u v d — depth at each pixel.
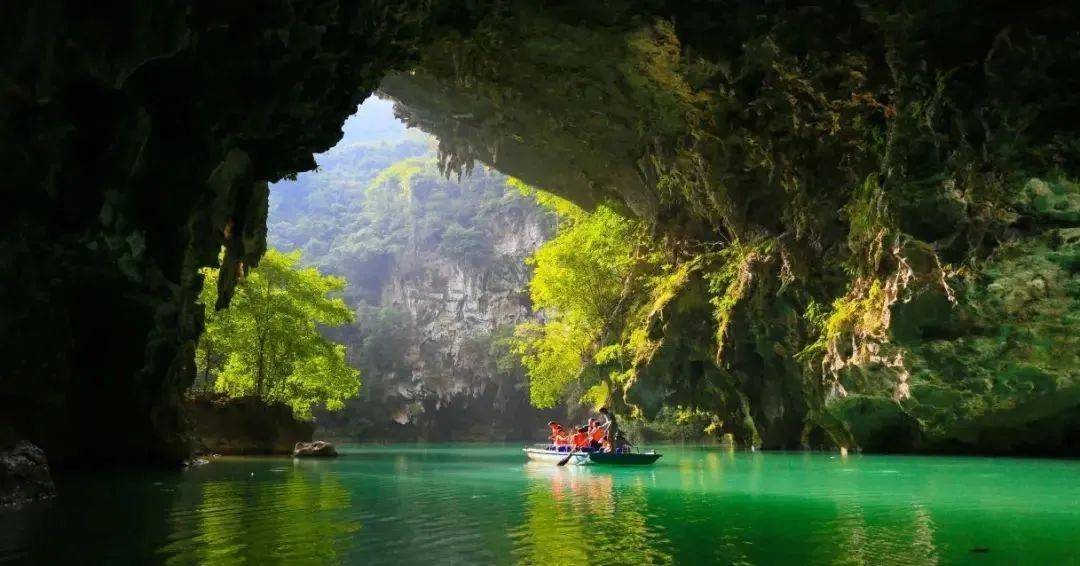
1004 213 16.28
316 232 82.38
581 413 53.06
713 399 27.97
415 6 15.05
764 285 23.38
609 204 31.66
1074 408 18.11
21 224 9.83
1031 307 16.48
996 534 6.63
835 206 20.98
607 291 34.38
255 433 23.03
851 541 6.27
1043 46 14.75
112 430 14.67
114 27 9.17
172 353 15.15
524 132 26.48
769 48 17.94
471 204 71.94
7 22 8.16
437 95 25.27
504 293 64.06
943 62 16.19
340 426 60.16
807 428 24.33
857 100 18.69
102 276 12.12
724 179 24.22
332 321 28.08
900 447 21.27
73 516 7.74
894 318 17.78
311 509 8.47
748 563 5.36
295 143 15.22
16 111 8.88
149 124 10.99
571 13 18.19
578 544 6.15
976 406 18.59
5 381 11.01
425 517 7.73
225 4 11.18
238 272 17.05
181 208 12.43
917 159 17.00
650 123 23.64
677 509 8.46
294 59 12.77
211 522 7.35
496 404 62.22
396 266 72.25
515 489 10.96
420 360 64.56
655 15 17.97
